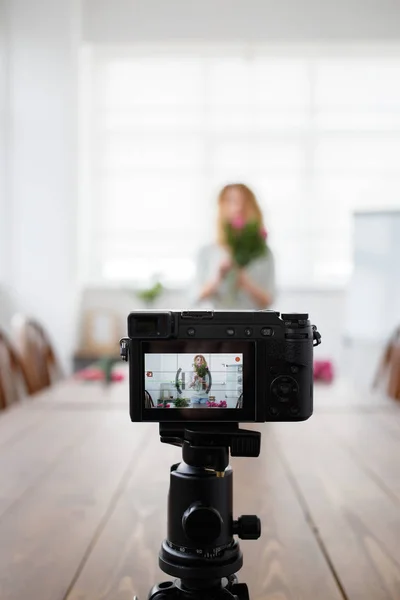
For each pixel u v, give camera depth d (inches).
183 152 202.7
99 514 46.8
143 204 203.2
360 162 201.0
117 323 190.4
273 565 38.2
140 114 202.2
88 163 202.8
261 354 27.9
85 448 66.7
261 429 78.0
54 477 56.2
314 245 201.9
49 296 181.3
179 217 202.8
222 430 28.0
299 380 28.0
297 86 200.4
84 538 42.2
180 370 28.3
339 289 191.5
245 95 201.0
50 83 182.7
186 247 203.2
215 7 193.5
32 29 182.5
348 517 46.4
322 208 201.9
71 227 183.6
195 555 28.0
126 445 68.1
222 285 122.8
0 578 36.3
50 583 35.7
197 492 28.0
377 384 115.9
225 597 28.9
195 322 27.9
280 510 47.9
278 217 202.1
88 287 191.6
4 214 182.7
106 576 36.5
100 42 194.7
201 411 28.1
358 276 181.2
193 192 202.7
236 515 46.4
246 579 36.3
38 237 182.4
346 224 201.5
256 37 193.3
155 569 37.4
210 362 28.2
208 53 199.3
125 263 203.6
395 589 35.0
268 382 28.0
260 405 28.0
